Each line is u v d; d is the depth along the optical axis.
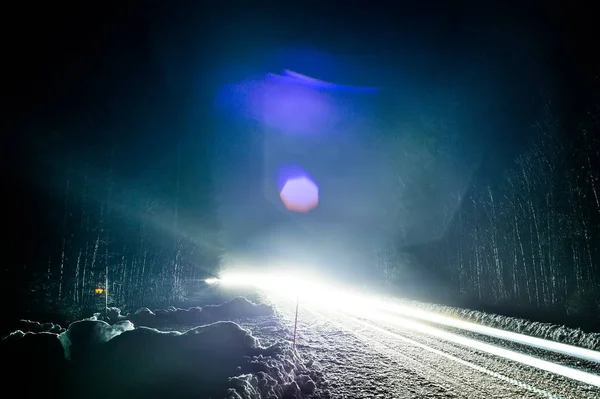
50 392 4.53
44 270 11.41
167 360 5.43
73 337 5.82
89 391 4.59
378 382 6.38
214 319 12.82
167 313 12.21
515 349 9.48
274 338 9.84
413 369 7.32
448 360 8.15
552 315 14.57
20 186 11.42
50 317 9.54
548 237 17.98
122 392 4.54
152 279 18.48
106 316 10.80
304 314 15.47
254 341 6.84
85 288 12.84
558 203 17.75
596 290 15.01
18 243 10.92
